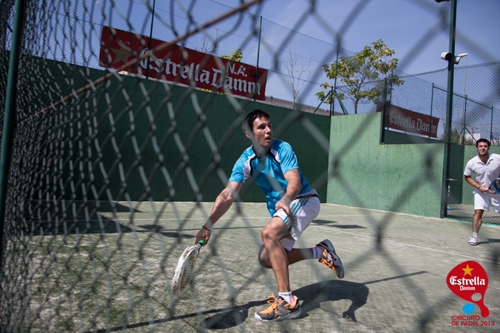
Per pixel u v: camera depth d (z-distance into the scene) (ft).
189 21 2.57
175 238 13.79
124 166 25.34
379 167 31.68
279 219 6.72
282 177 6.97
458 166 39.63
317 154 35.94
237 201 2.47
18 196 6.09
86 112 4.23
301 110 1.88
